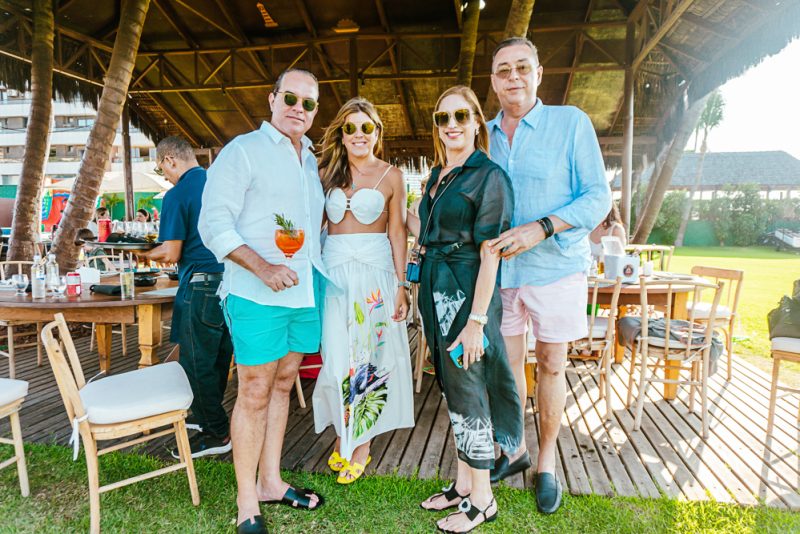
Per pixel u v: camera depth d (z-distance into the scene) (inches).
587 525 80.7
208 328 99.2
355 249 91.4
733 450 108.0
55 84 308.2
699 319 150.6
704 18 220.7
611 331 123.8
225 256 71.5
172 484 92.4
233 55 331.9
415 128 424.5
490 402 79.3
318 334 87.7
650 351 121.2
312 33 314.3
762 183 1178.0
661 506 85.9
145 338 117.1
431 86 361.1
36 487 91.3
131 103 392.8
